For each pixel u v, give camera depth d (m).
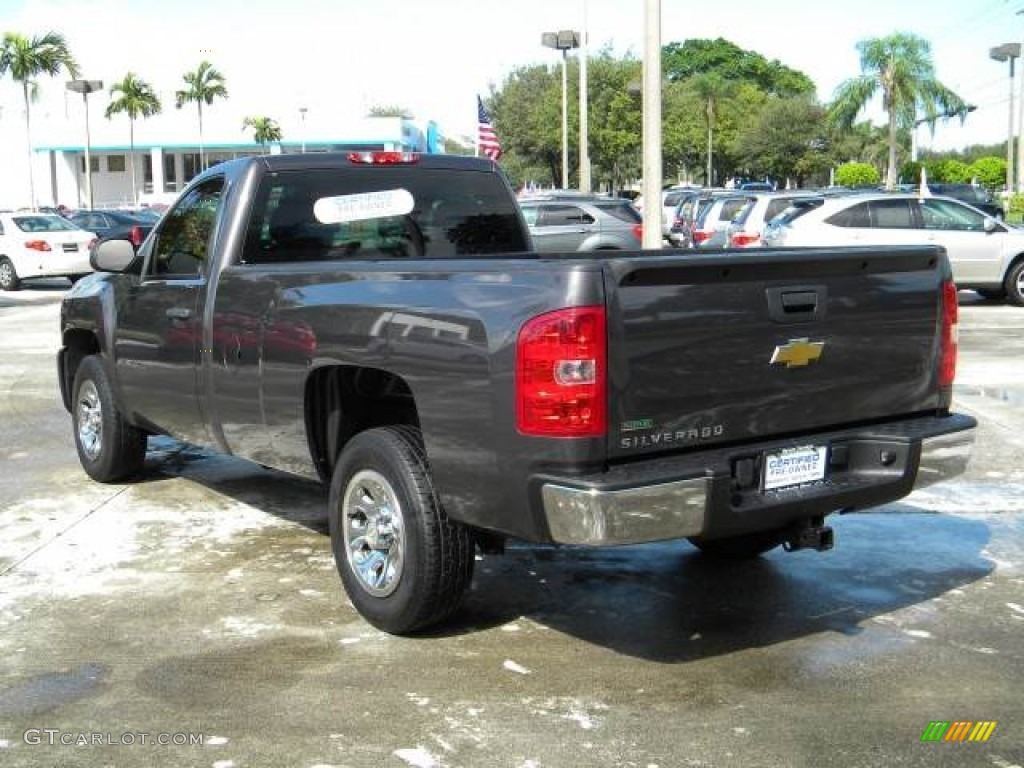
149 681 4.34
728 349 4.20
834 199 17.56
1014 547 6.07
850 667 4.46
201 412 5.92
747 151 82.88
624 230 19.98
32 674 4.41
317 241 5.90
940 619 5.00
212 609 5.12
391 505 4.68
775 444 4.37
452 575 4.56
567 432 3.90
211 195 5.98
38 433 9.23
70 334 7.54
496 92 55.62
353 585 4.90
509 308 4.06
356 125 63.19
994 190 67.62
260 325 5.29
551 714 4.04
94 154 69.19
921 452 4.61
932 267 4.86
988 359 12.57
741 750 3.76
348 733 3.89
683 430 4.13
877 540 6.21
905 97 51.34
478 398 4.16
